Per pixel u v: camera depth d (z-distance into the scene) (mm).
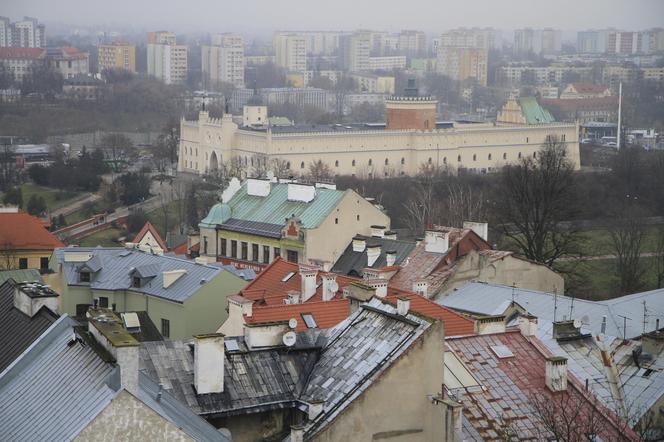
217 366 91062
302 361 94688
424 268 167500
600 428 98250
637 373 113562
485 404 97312
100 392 75250
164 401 82562
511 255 170000
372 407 87062
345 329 96812
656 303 153250
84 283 179250
